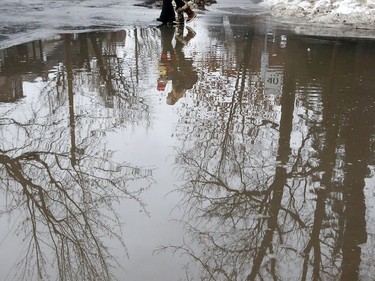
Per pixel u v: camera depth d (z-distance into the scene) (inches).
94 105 298.0
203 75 378.0
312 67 408.8
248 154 229.6
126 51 470.6
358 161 224.1
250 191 196.2
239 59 438.9
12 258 153.3
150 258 152.8
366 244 161.2
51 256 154.3
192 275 144.5
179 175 208.8
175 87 342.0
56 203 187.5
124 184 200.8
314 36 588.4
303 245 160.4
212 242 161.6
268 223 173.5
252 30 636.7
